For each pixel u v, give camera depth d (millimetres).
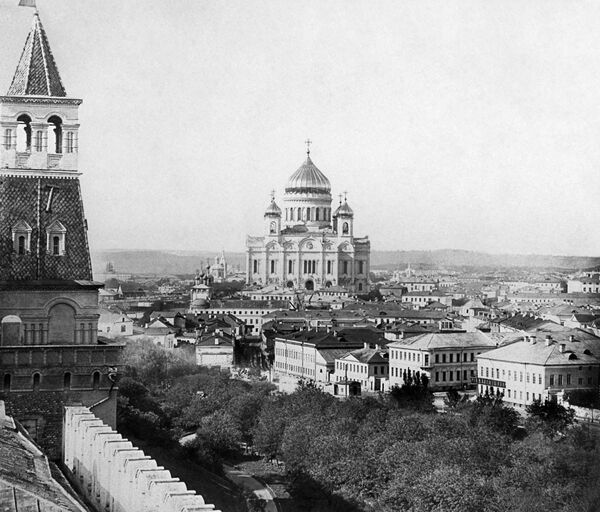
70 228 136250
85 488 112938
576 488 168625
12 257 133750
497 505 160500
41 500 75312
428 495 159625
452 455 183625
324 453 192500
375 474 183750
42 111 136500
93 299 135000
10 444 101312
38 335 133375
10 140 135750
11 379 130750
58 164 137000
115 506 99000
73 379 132875
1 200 134625
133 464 94438
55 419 132125
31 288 132875
